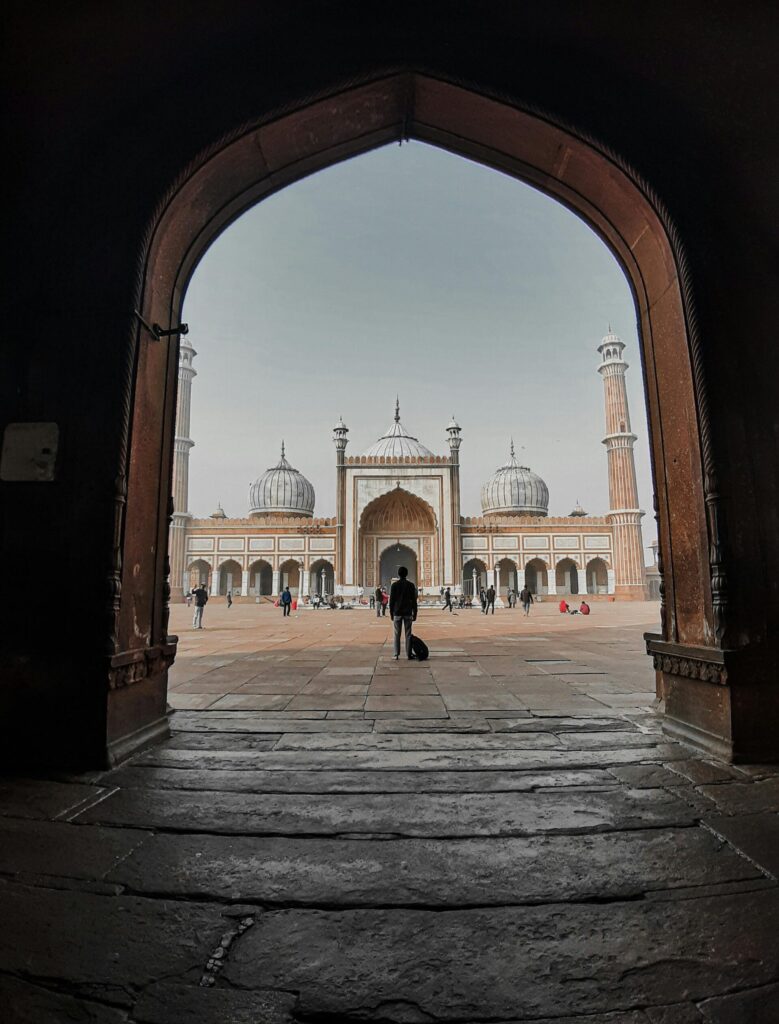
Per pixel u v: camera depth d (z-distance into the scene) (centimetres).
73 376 245
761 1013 95
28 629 229
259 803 186
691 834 162
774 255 269
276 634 902
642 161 270
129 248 253
